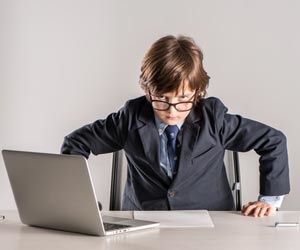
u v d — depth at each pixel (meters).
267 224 1.80
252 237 1.63
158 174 2.05
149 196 2.12
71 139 2.16
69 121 2.99
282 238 1.62
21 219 1.79
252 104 2.88
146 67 1.89
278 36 2.84
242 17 2.85
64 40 2.95
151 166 2.04
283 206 2.90
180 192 2.07
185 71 1.82
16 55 2.97
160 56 1.85
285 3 2.83
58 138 3.00
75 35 2.94
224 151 2.14
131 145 2.06
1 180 3.06
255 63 2.86
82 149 2.15
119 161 2.26
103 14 2.92
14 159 1.72
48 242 1.57
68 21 2.94
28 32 2.96
